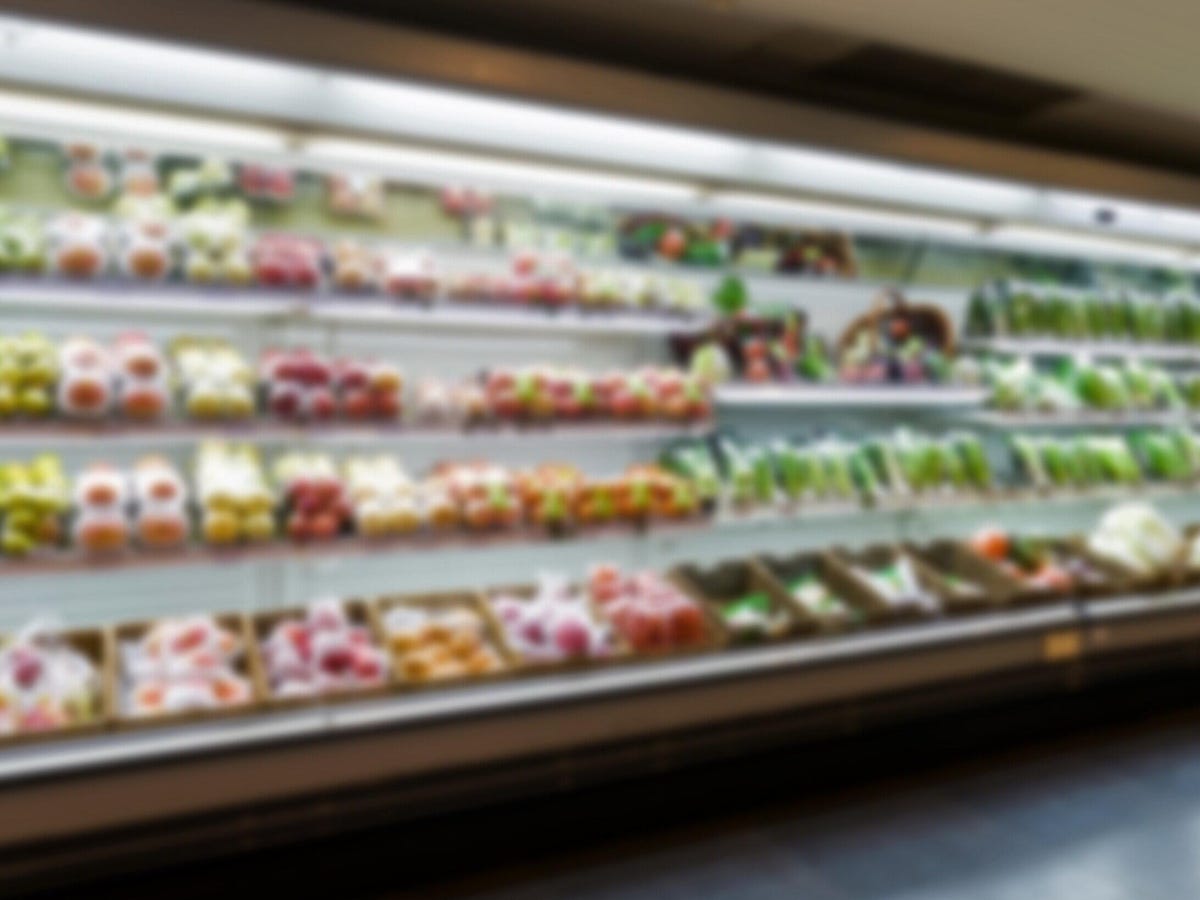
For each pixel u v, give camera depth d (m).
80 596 3.26
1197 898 2.93
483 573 3.85
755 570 3.81
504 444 3.92
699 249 4.12
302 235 3.44
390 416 3.26
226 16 2.32
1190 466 5.23
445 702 2.88
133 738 2.55
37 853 2.42
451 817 2.93
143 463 3.03
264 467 3.43
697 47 3.33
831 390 4.18
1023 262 5.11
